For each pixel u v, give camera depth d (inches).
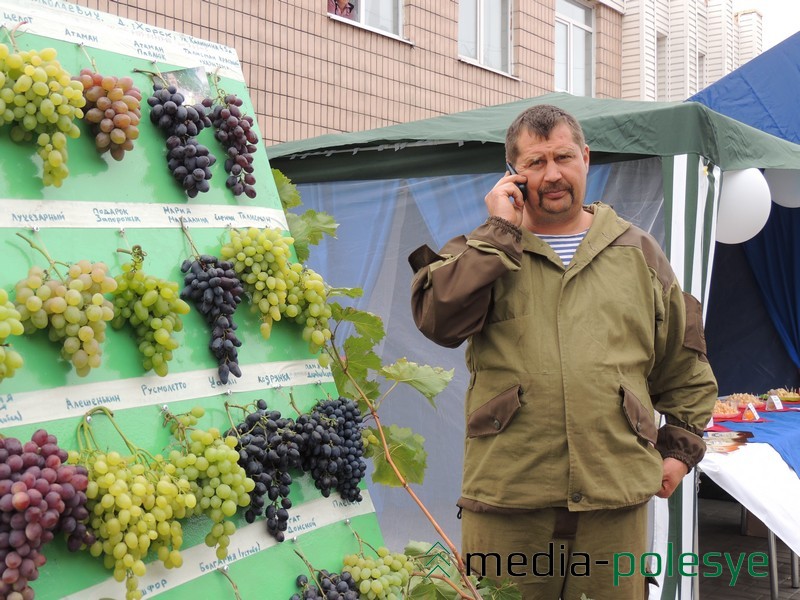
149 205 57.5
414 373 79.4
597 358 84.0
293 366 64.6
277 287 61.2
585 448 82.5
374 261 169.5
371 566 61.3
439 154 159.3
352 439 64.6
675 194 127.8
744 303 266.2
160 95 59.2
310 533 60.7
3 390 45.7
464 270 83.0
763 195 152.6
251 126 65.7
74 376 49.3
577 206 88.6
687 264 126.6
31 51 49.7
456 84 305.9
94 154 54.8
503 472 84.4
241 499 52.1
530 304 86.1
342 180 172.1
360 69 265.4
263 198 67.7
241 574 54.9
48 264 49.6
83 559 46.5
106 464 46.5
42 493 41.8
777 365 263.9
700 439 94.8
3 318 43.6
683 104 128.3
